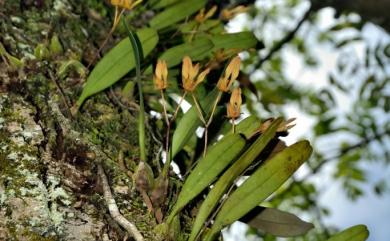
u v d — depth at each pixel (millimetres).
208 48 985
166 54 978
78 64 926
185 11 1071
